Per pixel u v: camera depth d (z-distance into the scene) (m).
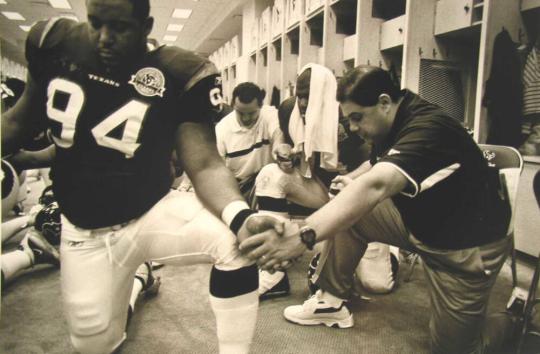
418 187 1.14
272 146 2.53
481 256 1.31
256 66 6.72
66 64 0.93
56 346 1.56
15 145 1.08
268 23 6.02
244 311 0.95
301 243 1.03
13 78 2.41
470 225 1.29
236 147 2.53
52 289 2.10
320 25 4.82
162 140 0.99
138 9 0.87
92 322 1.01
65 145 0.96
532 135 2.55
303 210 2.36
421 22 3.01
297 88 2.23
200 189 0.98
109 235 0.98
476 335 1.40
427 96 3.07
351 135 2.37
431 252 1.35
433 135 1.18
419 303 1.98
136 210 0.98
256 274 0.98
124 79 0.93
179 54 0.98
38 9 9.32
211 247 0.94
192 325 1.74
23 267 2.15
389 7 3.57
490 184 1.35
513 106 2.51
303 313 1.73
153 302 1.97
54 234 2.24
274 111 2.54
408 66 3.03
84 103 0.93
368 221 1.53
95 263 0.99
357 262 1.66
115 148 0.95
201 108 0.99
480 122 2.60
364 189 1.09
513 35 2.54
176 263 1.01
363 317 1.83
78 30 0.93
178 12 8.82
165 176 1.03
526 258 2.68
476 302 1.34
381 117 1.30
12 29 11.46
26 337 1.62
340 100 1.33
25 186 3.51
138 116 0.94
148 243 0.99
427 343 1.62
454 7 2.82
